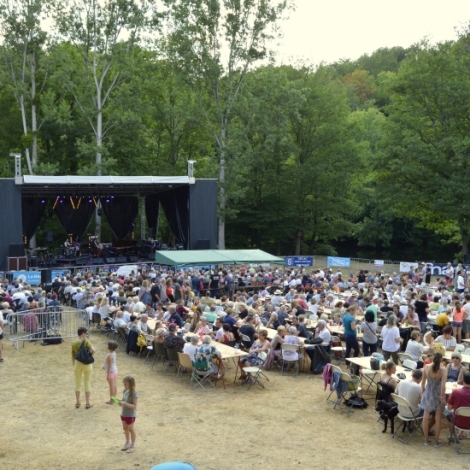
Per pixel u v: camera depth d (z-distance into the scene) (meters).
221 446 10.16
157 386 13.77
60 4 41.09
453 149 39.25
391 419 10.55
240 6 41.53
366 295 20.64
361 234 62.44
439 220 46.75
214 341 15.29
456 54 43.19
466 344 15.72
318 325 15.34
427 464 9.43
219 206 42.34
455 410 9.80
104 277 28.22
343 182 49.00
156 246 39.22
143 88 44.28
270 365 15.20
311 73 50.72
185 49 41.34
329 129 48.59
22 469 9.32
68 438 10.62
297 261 38.00
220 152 42.12
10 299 20.09
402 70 43.38
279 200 50.97
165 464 5.91
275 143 44.47
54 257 36.59
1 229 31.45
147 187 37.59
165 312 18.62
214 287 26.72
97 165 39.69
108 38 41.91
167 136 48.97
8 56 40.88
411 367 12.41
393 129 43.84
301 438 10.52
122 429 11.06
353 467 9.30
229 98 42.16
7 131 47.22
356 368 14.28
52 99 41.50
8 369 15.16
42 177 32.06
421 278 30.84
